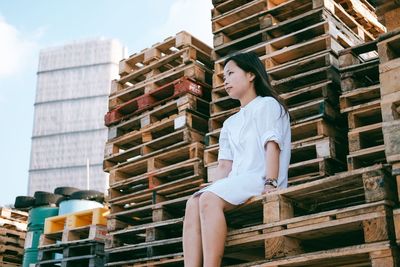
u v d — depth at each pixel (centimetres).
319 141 458
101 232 657
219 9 617
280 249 314
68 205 775
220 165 382
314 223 306
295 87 535
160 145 612
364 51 480
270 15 558
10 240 874
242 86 382
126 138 643
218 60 586
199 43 642
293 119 505
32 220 801
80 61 8419
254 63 384
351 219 293
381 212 283
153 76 644
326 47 501
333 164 459
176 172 586
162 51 676
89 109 8056
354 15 587
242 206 342
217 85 576
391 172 299
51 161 7881
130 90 665
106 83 8181
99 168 7656
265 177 346
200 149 560
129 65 698
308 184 315
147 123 619
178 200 534
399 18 337
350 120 436
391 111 307
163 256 504
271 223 322
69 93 8256
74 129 7994
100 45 8438
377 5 346
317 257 296
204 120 596
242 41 576
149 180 584
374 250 277
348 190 328
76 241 662
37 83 8506
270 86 382
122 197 605
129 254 600
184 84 588
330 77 481
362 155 412
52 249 695
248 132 362
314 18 531
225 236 317
